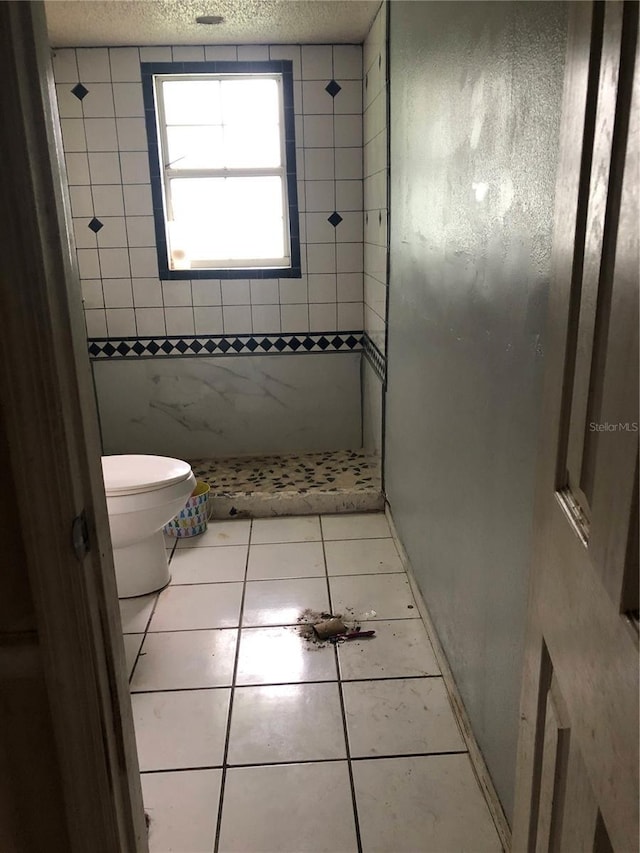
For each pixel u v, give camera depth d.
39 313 0.68
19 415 0.71
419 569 2.26
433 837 1.42
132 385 3.51
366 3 2.59
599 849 0.70
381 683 1.90
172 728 1.75
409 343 2.27
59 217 0.71
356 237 3.37
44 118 0.67
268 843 1.42
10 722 0.82
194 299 3.40
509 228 1.22
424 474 2.10
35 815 0.87
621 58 0.58
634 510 0.57
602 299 0.65
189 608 2.31
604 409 0.63
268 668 1.97
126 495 2.13
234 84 3.21
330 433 3.64
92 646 0.81
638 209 0.55
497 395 1.33
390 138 2.50
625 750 0.60
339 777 1.58
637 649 0.57
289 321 3.47
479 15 1.36
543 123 1.03
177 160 3.28
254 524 2.97
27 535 0.75
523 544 1.20
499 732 1.40
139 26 2.80
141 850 0.98
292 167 3.26
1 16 0.62
